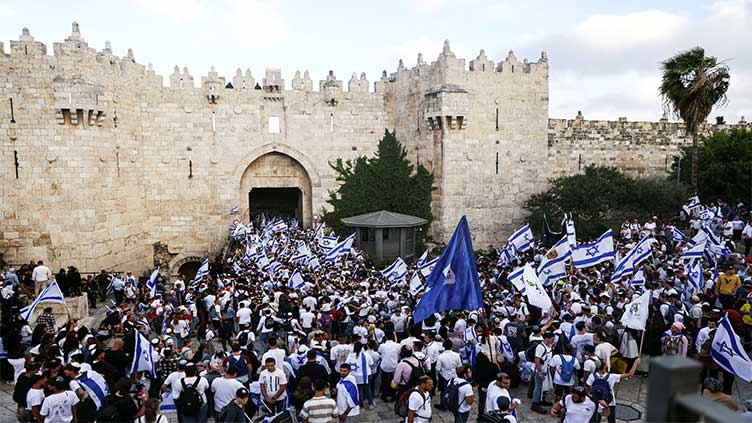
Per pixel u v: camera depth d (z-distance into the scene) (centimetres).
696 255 2434
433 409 1551
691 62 4159
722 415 236
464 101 4725
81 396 1182
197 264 5219
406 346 1401
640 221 4350
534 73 5031
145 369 1409
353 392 1260
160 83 4825
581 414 1131
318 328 1853
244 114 5044
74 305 2661
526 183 5062
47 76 3731
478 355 1450
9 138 3669
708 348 1443
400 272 2809
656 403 263
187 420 1225
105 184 4056
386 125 5378
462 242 1625
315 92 5194
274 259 3394
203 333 2300
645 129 5650
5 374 1806
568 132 5438
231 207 5047
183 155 4925
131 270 4472
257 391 1379
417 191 4956
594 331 1584
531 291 1772
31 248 3744
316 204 5244
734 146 4744
